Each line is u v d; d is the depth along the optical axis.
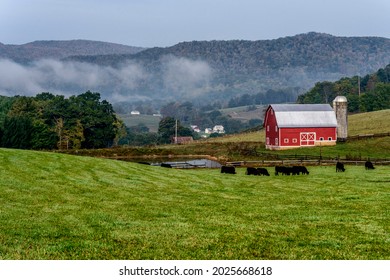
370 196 53.50
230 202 49.16
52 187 54.28
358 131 181.75
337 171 84.31
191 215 41.41
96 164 76.00
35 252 29.05
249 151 135.50
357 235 34.41
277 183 67.50
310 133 146.12
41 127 172.50
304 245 31.86
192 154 146.38
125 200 48.88
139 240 32.41
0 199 45.53
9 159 70.00
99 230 34.75
